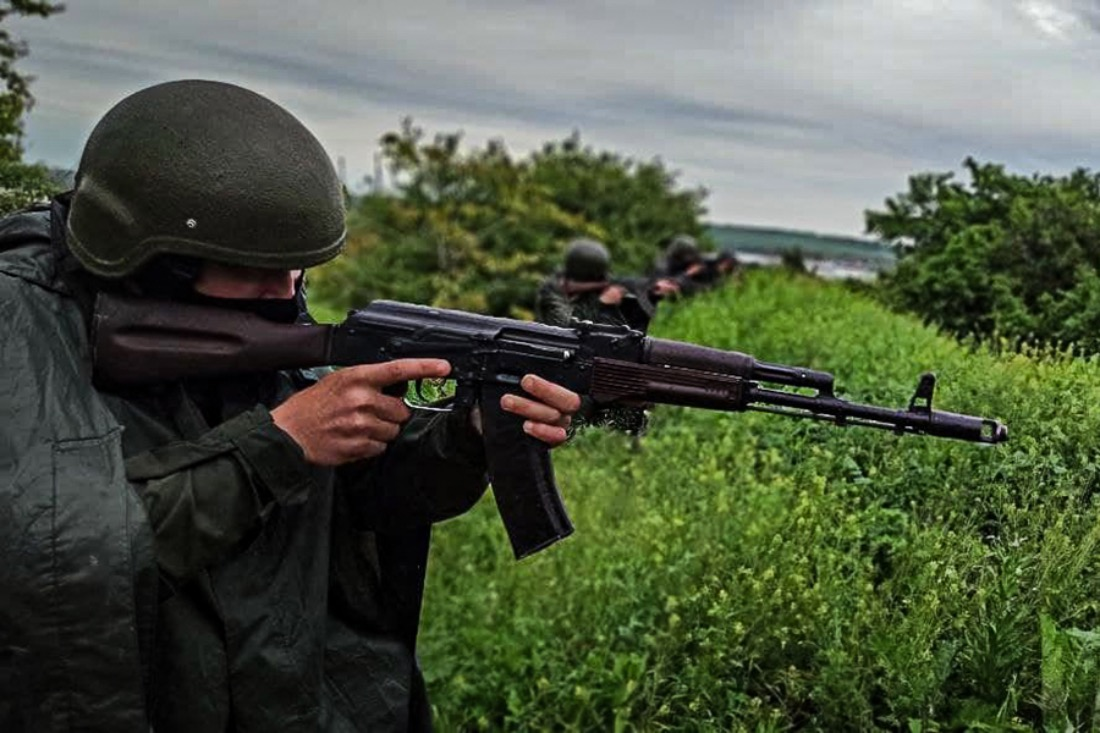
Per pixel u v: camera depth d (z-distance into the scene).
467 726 3.79
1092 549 2.70
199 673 2.12
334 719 2.35
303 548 2.27
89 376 2.07
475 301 18.55
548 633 4.00
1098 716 2.25
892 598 2.99
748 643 3.15
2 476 1.90
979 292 4.14
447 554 5.39
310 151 2.13
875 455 3.50
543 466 2.24
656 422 5.87
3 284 2.06
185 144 2.03
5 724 1.91
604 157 22.27
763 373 2.17
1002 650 2.55
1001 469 3.03
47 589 1.87
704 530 3.78
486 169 19.72
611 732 3.40
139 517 1.93
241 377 2.23
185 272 2.12
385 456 2.40
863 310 5.35
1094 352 3.51
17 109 3.49
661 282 8.09
